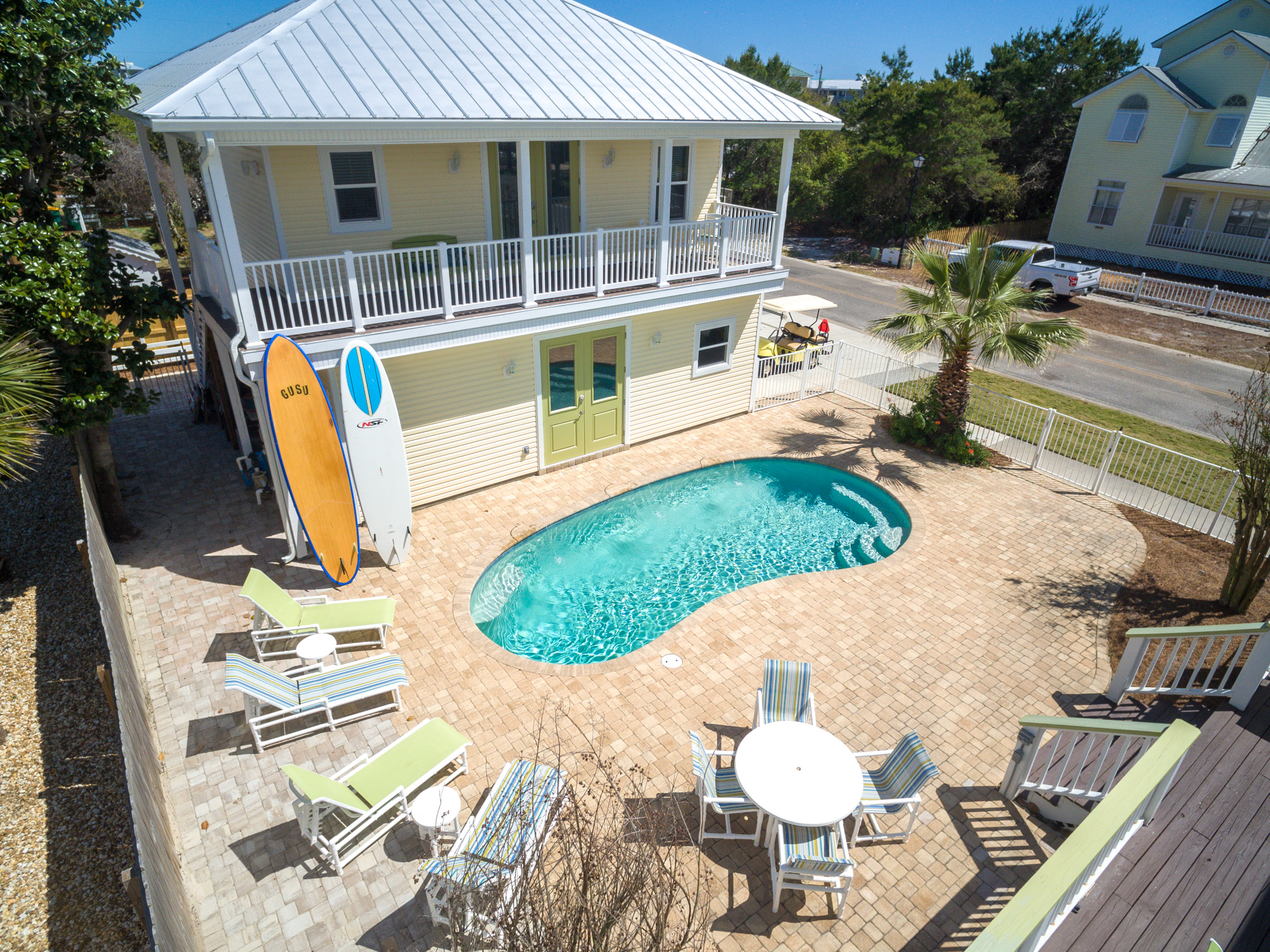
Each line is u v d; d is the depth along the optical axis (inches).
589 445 543.8
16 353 317.4
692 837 259.4
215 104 324.2
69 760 286.0
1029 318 960.9
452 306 424.8
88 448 407.8
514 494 496.1
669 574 432.1
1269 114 1120.2
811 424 625.3
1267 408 400.5
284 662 336.8
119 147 1167.6
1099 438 604.1
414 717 309.9
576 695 324.2
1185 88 1163.9
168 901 183.2
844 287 1136.8
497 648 352.8
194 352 561.9
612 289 490.9
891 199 1393.9
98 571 290.8
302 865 245.4
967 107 1348.4
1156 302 1040.2
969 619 381.7
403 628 364.8
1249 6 1179.3
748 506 508.4
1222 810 247.9
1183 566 430.6
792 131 518.9
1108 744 244.7
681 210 585.6
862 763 288.7
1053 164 1563.7
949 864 251.8
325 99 352.8
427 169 451.8
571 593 413.1
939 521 477.1
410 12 459.2
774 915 232.8
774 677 291.3
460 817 261.9
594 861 165.8
